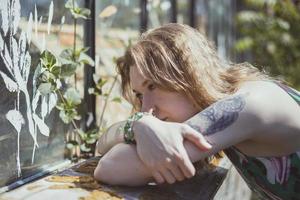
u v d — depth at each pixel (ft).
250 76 4.82
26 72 5.10
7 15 4.74
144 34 4.88
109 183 4.28
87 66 6.78
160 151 3.98
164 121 4.39
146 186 4.40
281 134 4.44
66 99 5.87
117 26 8.74
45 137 5.58
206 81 4.54
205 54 4.71
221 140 4.17
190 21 15.10
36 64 5.29
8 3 4.76
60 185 4.16
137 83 4.62
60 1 5.97
